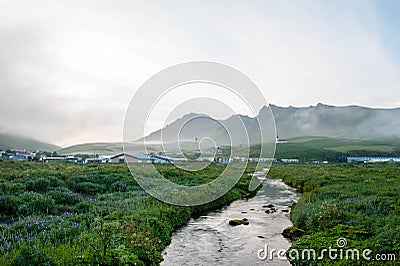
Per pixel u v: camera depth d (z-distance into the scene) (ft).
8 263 20.53
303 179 103.50
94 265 22.53
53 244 26.03
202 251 34.88
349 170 132.57
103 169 86.22
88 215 37.88
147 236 32.53
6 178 64.13
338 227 34.60
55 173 69.15
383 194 54.44
